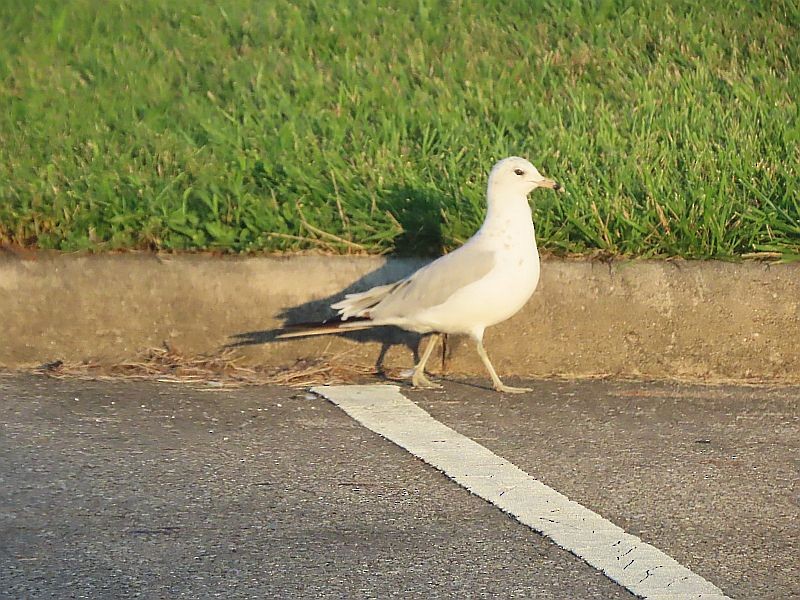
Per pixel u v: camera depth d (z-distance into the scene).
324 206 12.32
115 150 13.64
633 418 9.98
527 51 16.41
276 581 6.98
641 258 11.59
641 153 13.16
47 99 15.22
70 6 18.14
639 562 7.27
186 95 15.32
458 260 10.47
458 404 10.33
